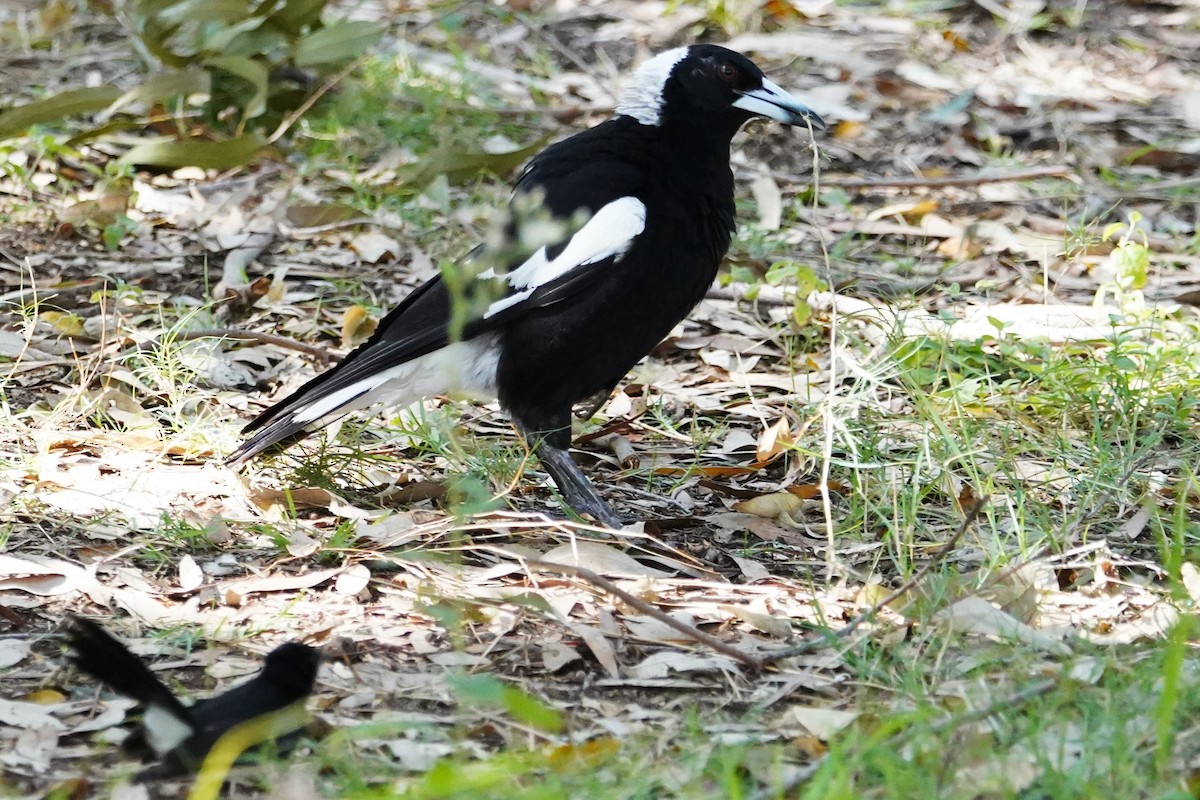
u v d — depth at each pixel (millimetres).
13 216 12883
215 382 10250
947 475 8281
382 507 8656
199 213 13211
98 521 7902
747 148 15797
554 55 18172
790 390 10375
